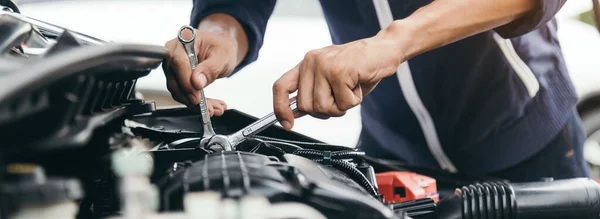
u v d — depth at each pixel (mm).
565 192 736
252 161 548
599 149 2643
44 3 3113
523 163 1343
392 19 1241
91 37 748
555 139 1330
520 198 729
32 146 406
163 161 698
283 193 469
